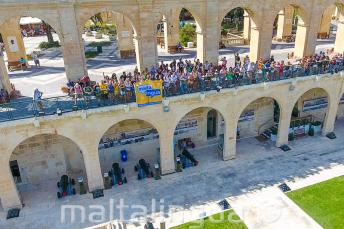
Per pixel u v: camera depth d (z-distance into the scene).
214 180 27.97
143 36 28.25
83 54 27.19
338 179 27.61
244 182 27.61
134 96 25.09
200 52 31.38
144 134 30.05
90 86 25.78
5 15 23.91
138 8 27.09
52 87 29.92
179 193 26.53
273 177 28.16
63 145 27.69
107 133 28.80
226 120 28.69
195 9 29.03
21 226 23.80
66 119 23.66
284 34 44.38
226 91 27.20
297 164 29.83
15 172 27.44
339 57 32.81
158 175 28.17
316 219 23.59
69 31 25.88
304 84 30.30
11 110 22.61
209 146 32.94
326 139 33.78
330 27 47.56
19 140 23.20
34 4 24.17
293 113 35.88
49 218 24.39
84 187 26.91
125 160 30.34
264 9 31.38
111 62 37.12
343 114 38.19
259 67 29.20
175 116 26.73
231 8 30.31
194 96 26.38
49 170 28.12
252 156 31.19
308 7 32.84
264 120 34.62
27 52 43.91
